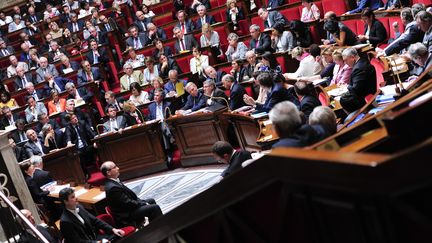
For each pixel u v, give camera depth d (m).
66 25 18.84
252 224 2.47
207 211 2.67
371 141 2.43
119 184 7.70
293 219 2.23
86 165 11.99
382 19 10.34
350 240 2.00
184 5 16.77
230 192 2.44
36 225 6.82
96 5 19.20
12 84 15.51
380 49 9.01
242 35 13.97
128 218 7.65
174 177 10.39
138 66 13.73
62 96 13.41
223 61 13.24
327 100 7.37
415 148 1.61
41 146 11.77
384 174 1.69
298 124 3.22
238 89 9.70
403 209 1.73
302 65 9.62
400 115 2.31
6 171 7.32
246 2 14.52
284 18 13.03
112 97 12.05
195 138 10.36
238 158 6.67
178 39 14.04
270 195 2.32
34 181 9.02
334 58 8.45
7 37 19.19
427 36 7.50
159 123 10.91
